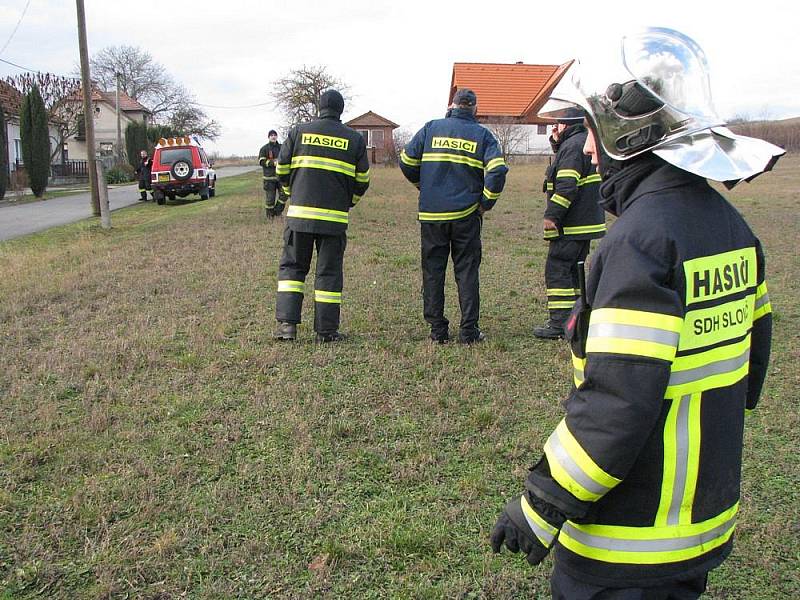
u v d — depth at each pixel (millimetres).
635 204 1757
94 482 3729
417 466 3963
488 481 3834
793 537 3342
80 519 3367
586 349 1691
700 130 1705
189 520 3398
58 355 5738
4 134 28734
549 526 1714
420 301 7855
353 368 5543
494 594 2939
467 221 5992
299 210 6051
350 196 6207
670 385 1682
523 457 4121
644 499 1718
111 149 58281
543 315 7383
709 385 1733
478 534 3357
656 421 1624
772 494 3734
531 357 5918
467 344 6172
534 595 2947
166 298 7867
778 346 6203
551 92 1984
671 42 1780
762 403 4934
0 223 18547
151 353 5766
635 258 1652
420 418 4629
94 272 9438
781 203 19047
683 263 1660
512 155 45812
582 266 1880
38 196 31250
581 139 6125
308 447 4164
